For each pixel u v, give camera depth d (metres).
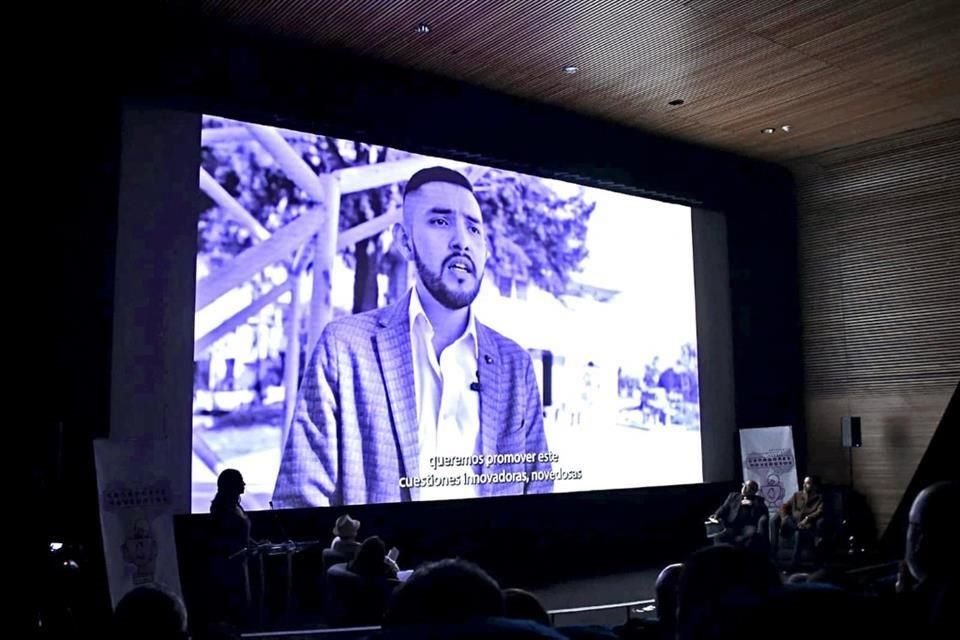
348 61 7.31
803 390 10.59
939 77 8.03
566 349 8.49
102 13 6.15
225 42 6.70
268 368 6.67
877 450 9.88
